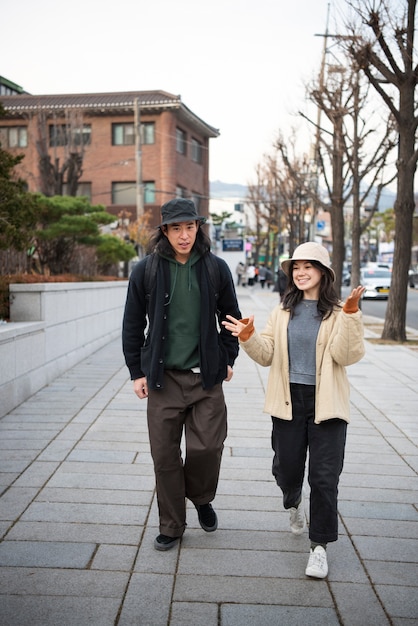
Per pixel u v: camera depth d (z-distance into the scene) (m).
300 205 35.31
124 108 36.44
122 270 21.12
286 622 2.82
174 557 3.42
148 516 3.94
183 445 5.61
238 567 3.32
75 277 11.82
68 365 9.34
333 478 3.28
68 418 6.33
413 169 13.16
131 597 3.00
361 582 3.20
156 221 36.88
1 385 6.33
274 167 35.38
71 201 12.49
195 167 41.91
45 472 4.70
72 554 3.42
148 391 3.54
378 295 31.09
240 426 6.16
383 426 6.29
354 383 8.70
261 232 70.75
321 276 3.43
